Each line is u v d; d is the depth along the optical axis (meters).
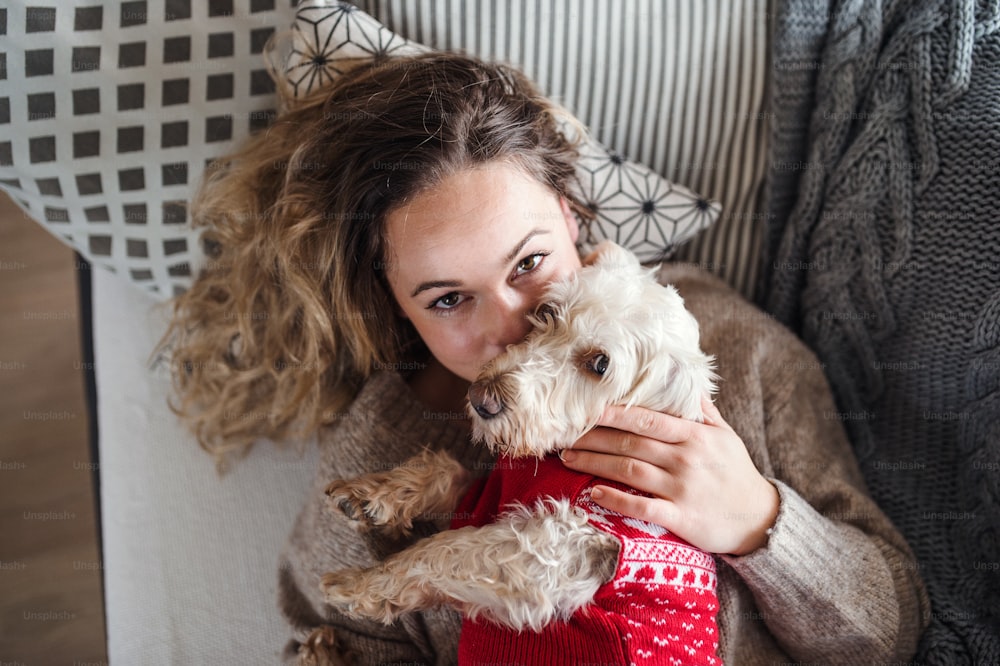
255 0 1.22
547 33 1.24
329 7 1.16
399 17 1.23
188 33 1.22
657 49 1.25
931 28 1.08
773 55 1.23
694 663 0.82
